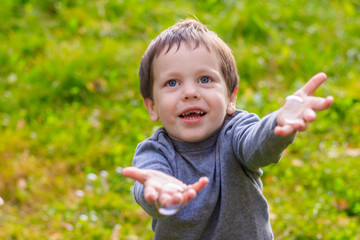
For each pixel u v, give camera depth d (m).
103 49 6.45
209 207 2.35
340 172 4.72
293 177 4.74
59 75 6.04
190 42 2.40
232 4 7.55
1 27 6.98
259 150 2.07
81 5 7.47
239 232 2.41
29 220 4.30
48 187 4.74
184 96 2.34
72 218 4.29
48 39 6.82
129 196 4.58
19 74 6.23
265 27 7.07
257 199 2.47
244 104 5.67
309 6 7.83
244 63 6.48
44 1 7.42
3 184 4.70
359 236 3.89
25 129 5.43
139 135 5.29
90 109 5.81
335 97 5.89
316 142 5.30
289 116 1.89
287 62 6.57
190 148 2.43
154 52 2.47
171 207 1.81
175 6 7.51
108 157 5.14
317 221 4.04
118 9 7.46
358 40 7.06
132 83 6.13
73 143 5.26
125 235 4.07
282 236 3.89
